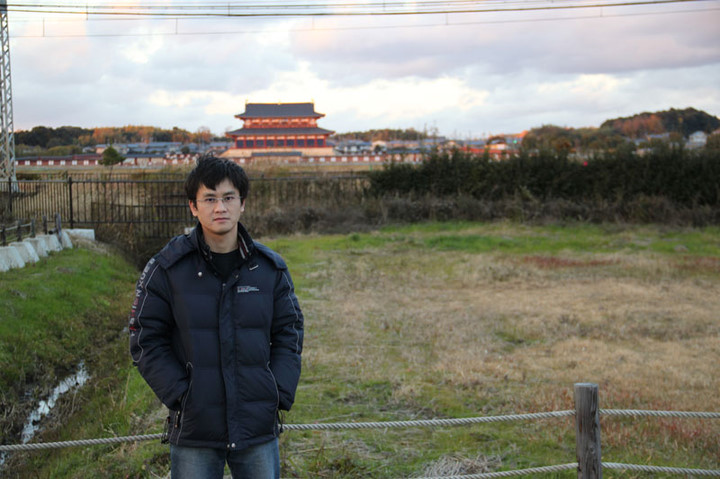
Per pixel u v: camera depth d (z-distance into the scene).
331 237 22.52
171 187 24.55
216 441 3.02
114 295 14.57
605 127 103.94
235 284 3.11
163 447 5.78
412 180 27.92
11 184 23.62
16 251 14.16
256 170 29.14
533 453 5.86
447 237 21.61
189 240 3.11
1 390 8.37
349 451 5.81
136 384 8.01
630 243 20.58
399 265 17.39
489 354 9.27
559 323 11.20
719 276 15.43
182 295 3.06
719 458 5.78
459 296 13.74
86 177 32.19
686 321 11.22
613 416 6.75
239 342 3.05
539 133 90.00
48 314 11.35
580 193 27.06
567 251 19.48
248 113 87.38
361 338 10.06
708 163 25.64
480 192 27.44
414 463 5.61
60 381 9.35
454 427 6.45
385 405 7.07
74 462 5.91
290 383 3.17
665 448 6.02
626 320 11.34
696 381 7.96
